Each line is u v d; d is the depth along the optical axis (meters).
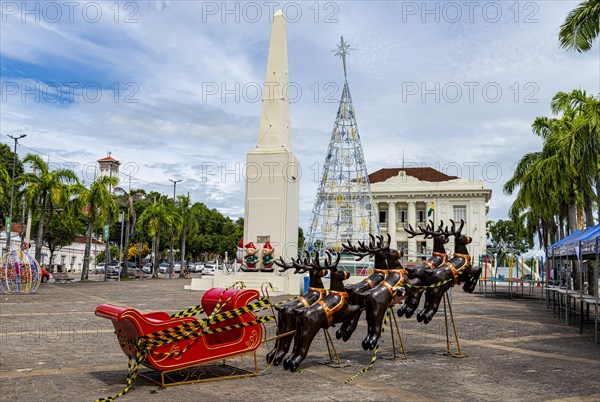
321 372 9.16
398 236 74.75
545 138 30.22
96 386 7.94
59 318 16.22
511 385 8.22
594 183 24.83
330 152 45.34
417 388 8.02
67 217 39.97
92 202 41.47
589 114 19.78
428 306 10.76
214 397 7.42
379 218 76.62
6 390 7.62
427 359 10.40
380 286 9.86
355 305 9.67
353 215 48.09
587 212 26.61
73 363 9.56
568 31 15.51
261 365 9.66
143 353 7.71
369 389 7.94
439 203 73.88
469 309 21.59
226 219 87.88
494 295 31.42
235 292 8.84
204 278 32.44
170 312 18.36
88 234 42.16
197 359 8.22
